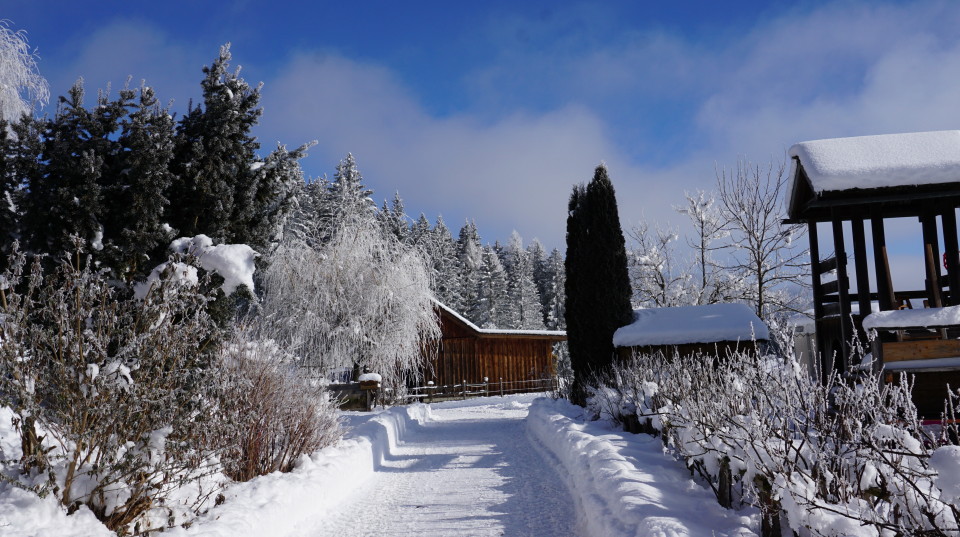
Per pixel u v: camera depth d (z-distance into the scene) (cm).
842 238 1155
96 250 748
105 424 457
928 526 379
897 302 1302
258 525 559
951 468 330
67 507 448
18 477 451
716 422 568
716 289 2767
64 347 461
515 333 3328
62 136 795
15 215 744
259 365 800
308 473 772
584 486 729
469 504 746
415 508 739
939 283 1191
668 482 659
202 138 941
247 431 712
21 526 407
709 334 1572
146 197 794
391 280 2116
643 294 3006
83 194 747
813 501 413
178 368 539
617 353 1725
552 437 1170
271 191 1035
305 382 899
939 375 891
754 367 589
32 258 729
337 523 683
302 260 2017
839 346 1245
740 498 576
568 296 1858
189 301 580
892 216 1287
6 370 455
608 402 1220
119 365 480
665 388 871
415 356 2261
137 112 826
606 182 1828
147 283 748
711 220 2827
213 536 494
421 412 2094
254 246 1009
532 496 772
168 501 524
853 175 1108
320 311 2011
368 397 1855
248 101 989
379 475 993
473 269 6197
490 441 1391
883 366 820
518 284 6569
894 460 412
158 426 496
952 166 1070
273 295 1994
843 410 491
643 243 3117
